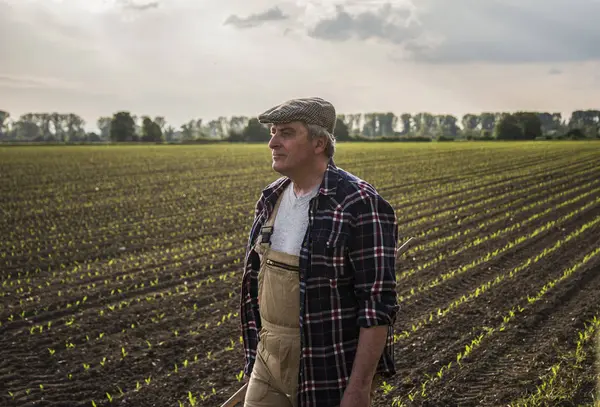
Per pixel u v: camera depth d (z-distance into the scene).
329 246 2.29
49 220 15.70
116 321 7.14
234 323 7.08
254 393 2.53
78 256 11.18
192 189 23.25
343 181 2.37
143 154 51.03
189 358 6.02
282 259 2.42
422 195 20.45
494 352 6.00
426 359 5.90
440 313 7.31
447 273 9.48
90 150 60.97
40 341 6.46
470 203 18.31
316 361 2.34
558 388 5.07
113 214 16.78
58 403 5.02
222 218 15.93
